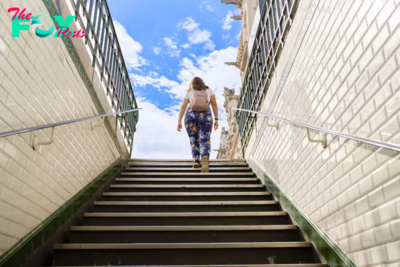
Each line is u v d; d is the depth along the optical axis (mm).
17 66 2246
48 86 2779
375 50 1922
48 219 2750
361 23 2088
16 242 2260
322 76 2732
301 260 2754
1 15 2051
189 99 4770
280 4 4355
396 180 1716
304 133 3168
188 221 3443
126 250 2686
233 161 6402
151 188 4645
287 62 3822
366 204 2010
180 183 5008
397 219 1705
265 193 4352
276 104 4305
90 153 4070
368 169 1992
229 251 2725
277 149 4203
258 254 2732
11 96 2168
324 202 2645
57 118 2998
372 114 1954
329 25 2604
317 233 2689
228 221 3482
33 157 2518
